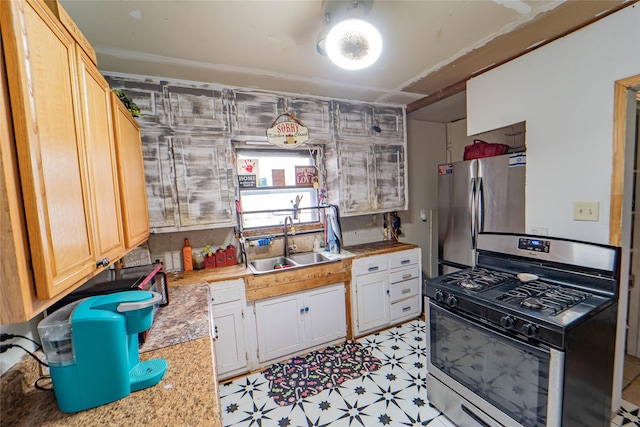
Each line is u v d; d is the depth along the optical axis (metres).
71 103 0.85
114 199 1.22
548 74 1.77
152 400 0.85
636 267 2.13
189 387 0.90
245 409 1.81
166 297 1.57
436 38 1.75
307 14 1.45
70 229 0.80
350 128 2.81
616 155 1.50
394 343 2.54
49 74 0.73
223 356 2.07
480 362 1.44
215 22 1.49
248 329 2.17
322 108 2.67
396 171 3.08
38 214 0.63
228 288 2.08
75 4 1.30
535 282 1.60
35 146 0.63
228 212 2.30
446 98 2.65
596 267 1.42
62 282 0.73
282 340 2.30
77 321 0.81
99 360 0.83
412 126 3.50
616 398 1.63
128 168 1.47
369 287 2.68
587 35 1.58
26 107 0.61
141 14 1.40
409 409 1.76
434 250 3.70
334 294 2.52
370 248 2.90
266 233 2.72
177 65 1.92
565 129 1.71
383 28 1.64
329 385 2.01
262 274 2.18
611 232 1.53
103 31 1.52
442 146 3.70
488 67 2.17
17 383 0.88
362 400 1.85
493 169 2.25
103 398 0.84
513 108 1.98
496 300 1.36
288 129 2.48
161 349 1.11
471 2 1.43
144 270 1.45
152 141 2.06
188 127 2.16
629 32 1.43
